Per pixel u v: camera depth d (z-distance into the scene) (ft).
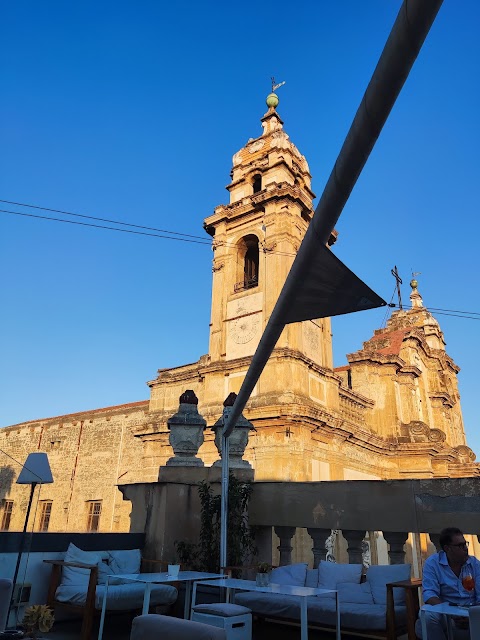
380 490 24.16
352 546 24.67
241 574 26.76
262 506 27.99
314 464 74.43
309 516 26.11
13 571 22.16
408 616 18.04
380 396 107.65
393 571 21.86
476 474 101.96
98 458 101.40
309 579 24.07
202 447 79.82
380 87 8.25
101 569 24.13
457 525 21.68
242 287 88.74
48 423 116.26
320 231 11.80
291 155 96.27
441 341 146.72
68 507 101.91
